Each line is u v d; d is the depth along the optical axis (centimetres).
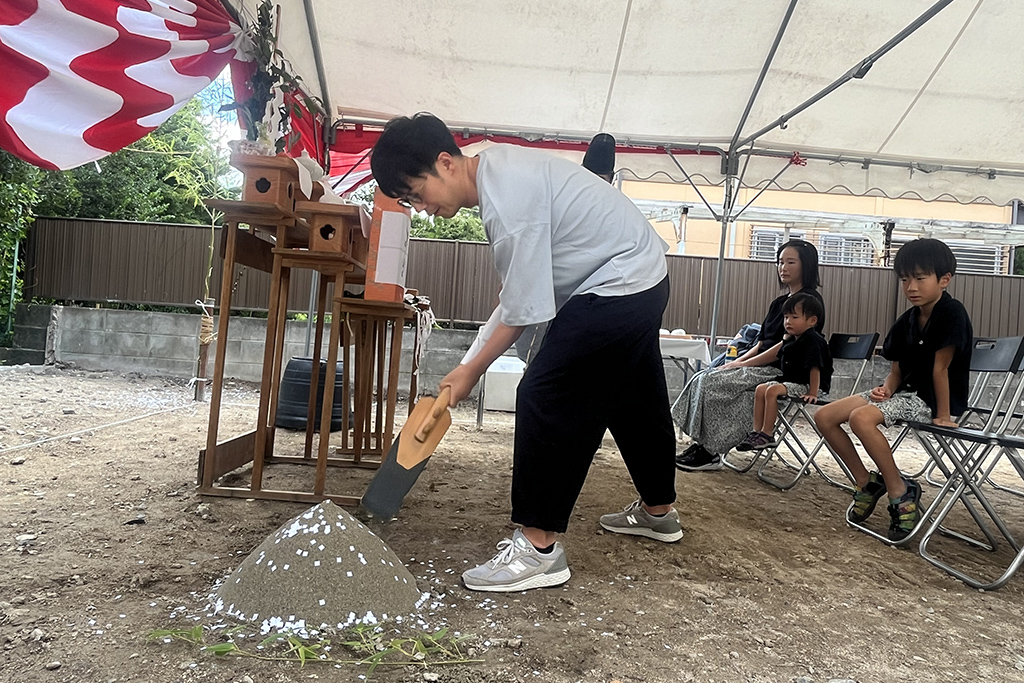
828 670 152
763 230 1126
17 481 272
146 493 266
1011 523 325
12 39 253
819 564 236
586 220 190
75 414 464
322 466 269
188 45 303
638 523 252
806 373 390
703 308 788
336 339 270
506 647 153
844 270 786
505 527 254
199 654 139
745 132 540
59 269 781
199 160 854
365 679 133
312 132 500
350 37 463
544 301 178
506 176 180
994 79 473
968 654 166
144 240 780
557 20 445
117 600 165
